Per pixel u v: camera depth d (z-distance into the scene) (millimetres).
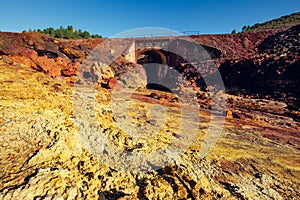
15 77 8508
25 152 3775
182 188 4168
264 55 27188
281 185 6160
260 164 7504
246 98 20969
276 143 10289
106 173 4145
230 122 13570
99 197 3301
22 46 20219
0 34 19578
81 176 3674
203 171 5766
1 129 4301
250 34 36406
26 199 2721
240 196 4816
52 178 3139
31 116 5246
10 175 3096
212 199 4156
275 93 20750
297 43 28031
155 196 3807
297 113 15828
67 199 2926
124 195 3457
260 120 14656
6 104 5727
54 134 4566
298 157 8602
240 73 26047
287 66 22797
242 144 9617
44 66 18094
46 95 7613
